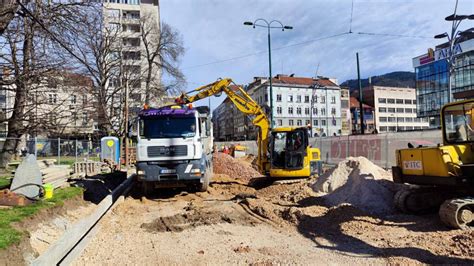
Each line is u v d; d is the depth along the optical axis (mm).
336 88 83938
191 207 10742
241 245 6809
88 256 6273
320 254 6137
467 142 8156
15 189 9336
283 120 79500
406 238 6828
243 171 20328
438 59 56969
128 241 7242
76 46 15672
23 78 15445
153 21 43031
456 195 8625
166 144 12375
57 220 8625
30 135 21688
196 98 16125
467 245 6016
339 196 11023
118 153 25797
